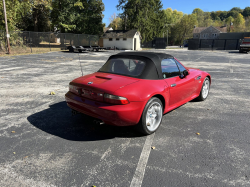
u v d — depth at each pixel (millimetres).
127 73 3572
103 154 2854
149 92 3209
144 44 51281
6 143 3115
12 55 19438
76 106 3443
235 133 3564
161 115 3605
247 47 30125
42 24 40344
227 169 2537
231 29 93750
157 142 3227
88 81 3430
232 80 8641
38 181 2277
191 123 3994
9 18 23938
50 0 30609
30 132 3518
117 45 41906
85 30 37844
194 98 5371
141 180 2316
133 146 3092
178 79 4121
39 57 18250
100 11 40031
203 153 2912
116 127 3797
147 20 45844
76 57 19219
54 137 3348
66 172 2447
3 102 5203
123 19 50625
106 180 2311
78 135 3441
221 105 5164
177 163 2656
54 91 6367
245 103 5355
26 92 6211
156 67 3611
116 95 2965
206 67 13094
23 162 2633
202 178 2361
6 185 2199
